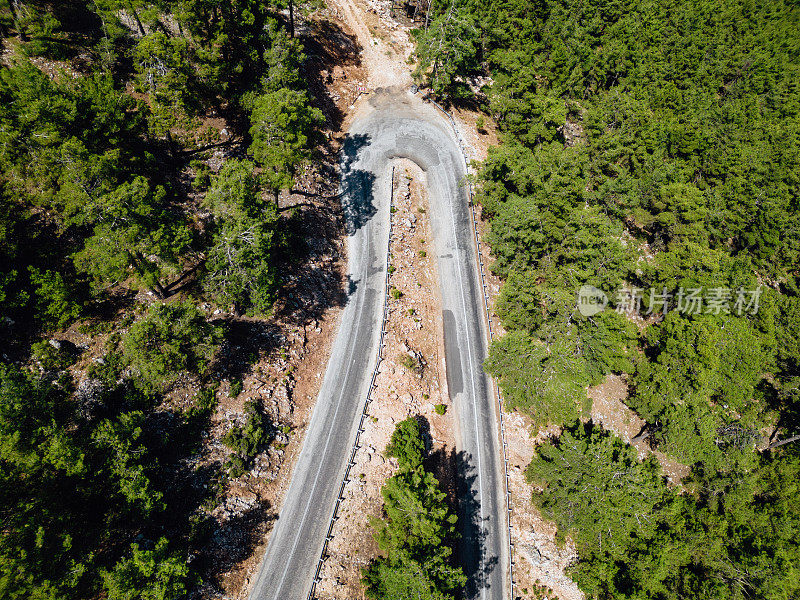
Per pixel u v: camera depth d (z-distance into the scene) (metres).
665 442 59.47
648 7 111.81
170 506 42.38
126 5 53.47
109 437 36.47
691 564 55.84
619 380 70.81
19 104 38.53
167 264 45.19
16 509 30.44
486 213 75.56
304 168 70.12
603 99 89.31
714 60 107.88
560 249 63.41
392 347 60.75
